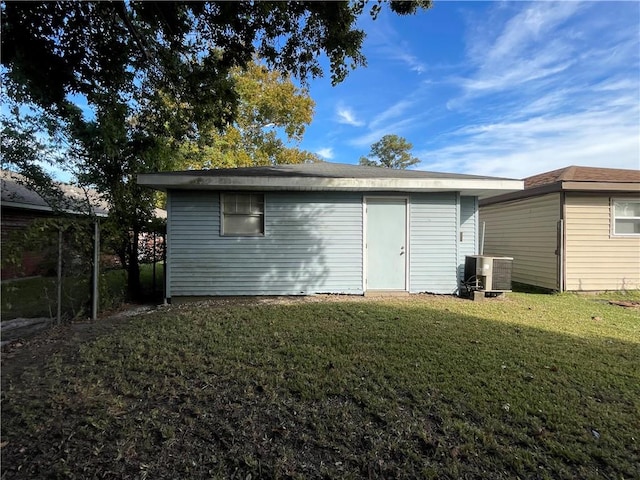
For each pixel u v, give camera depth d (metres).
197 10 5.14
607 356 3.91
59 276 5.32
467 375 3.35
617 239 8.98
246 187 7.30
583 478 2.05
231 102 6.86
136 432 2.43
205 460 2.19
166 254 7.51
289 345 4.15
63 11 4.95
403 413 2.69
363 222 7.93
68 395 2.95
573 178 8.97
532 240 9.94
